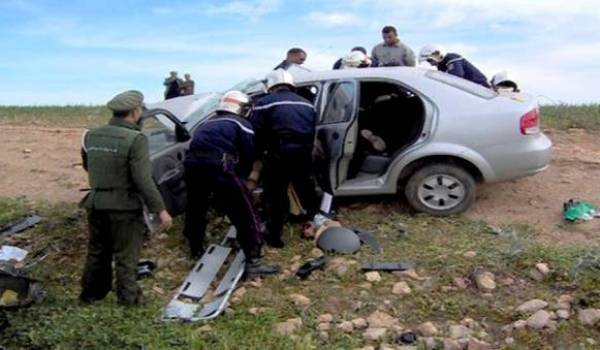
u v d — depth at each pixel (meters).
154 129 6.15
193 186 5.70
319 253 6.01
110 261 5.24
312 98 6.76
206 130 5.62
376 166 6.71
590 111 11.75
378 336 4.70
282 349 4.55
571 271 5.33
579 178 7.83
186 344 4.63
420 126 6.57
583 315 4.81
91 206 4.95
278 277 5.62
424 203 6.68
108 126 4.94
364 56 7.96
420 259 5.80
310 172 6.21
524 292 5.22
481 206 6.99
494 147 6.43
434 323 4.89
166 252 6.30
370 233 6.35
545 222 6.57
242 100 5.87
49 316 5.04
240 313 5.08
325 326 4.87
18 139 11.05
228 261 6.02
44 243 6.58
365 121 7.05
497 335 4.75
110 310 5.07
